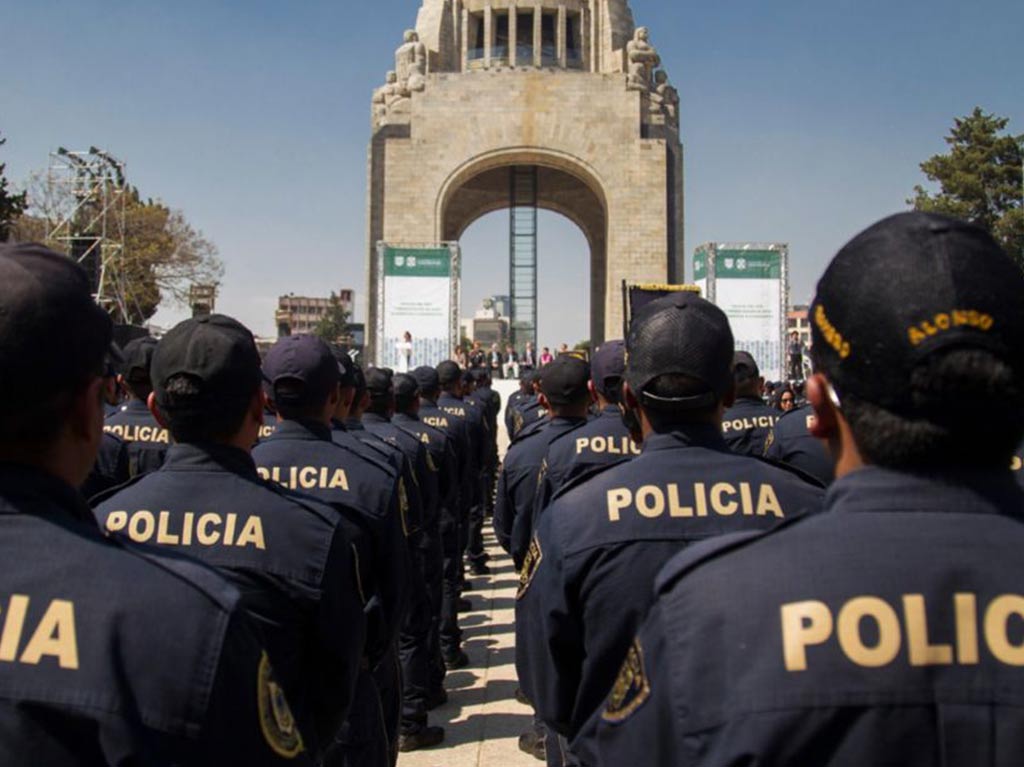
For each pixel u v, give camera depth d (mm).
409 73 49625
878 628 1945
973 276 2002
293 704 3709
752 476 3789
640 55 49094
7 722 2070
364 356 48000
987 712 1852
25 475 2359
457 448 12258
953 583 1967
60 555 2262
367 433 7531
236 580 3617
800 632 1975
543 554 3771
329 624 3797
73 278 2471
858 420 2129
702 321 3896
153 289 63562
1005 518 2055
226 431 3918
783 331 30281
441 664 9125
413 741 7938
